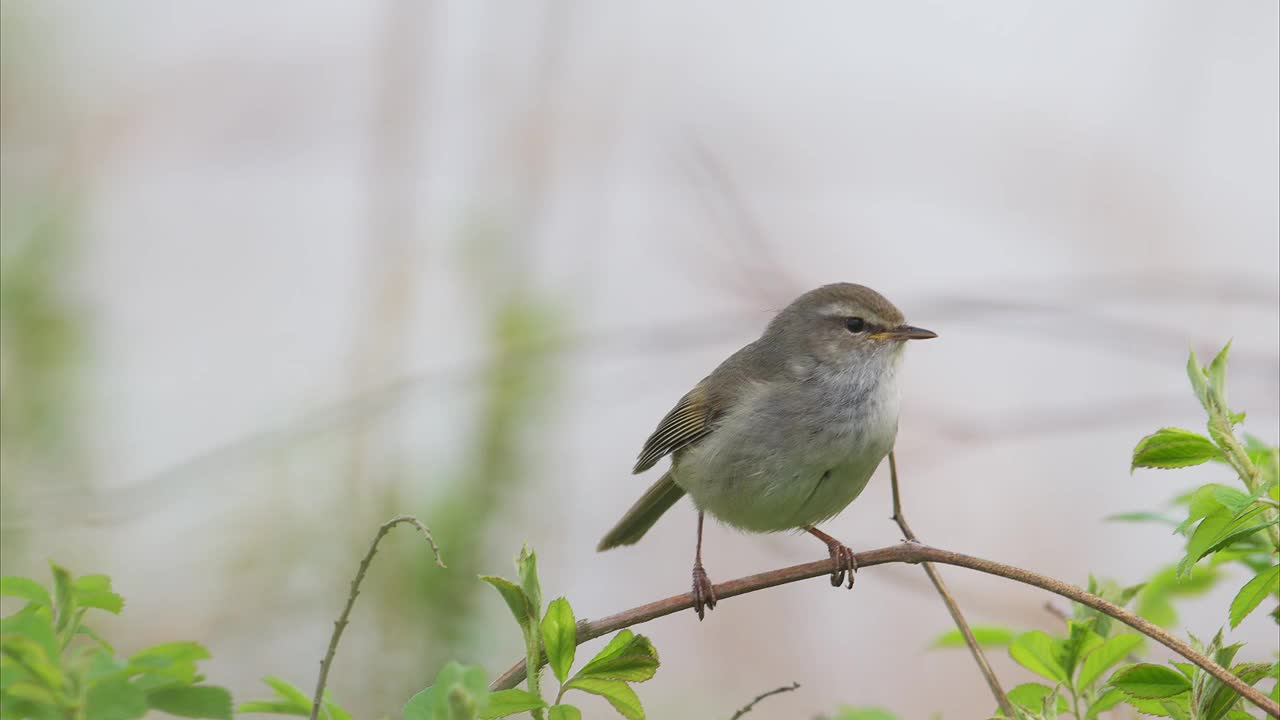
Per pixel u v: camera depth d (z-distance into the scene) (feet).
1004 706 21.21
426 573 34.63
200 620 39.70
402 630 34.63
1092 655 20.53
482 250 42.91
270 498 38.99
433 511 35.53
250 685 36.19
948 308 43.01
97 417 44.80
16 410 43.19
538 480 37.88
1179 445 19.92
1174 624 24.57
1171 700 18.69
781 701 50.78
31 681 14.79
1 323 44.50
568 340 41.22
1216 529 18.34
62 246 46.91
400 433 38.81
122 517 39.55
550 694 35.06
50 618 16.97
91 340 45.52
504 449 37.45
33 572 39.83
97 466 44.09
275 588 37.19
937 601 52.85
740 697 50.42
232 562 38.27
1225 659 18.12
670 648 51.44
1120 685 18.74
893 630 52.54
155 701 15.80
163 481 39.55
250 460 39.32
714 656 51.47
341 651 35.06
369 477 38.19
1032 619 36.01
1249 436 21.91
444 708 15.25
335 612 36.24
